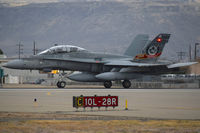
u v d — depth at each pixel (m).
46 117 85.50
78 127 73.25
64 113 92.81
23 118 83.75
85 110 99.00
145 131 70.38
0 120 80.75
